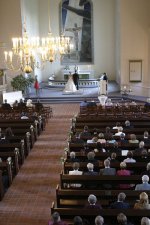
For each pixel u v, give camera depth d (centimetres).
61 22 2822
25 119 1451
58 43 1533
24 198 913
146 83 2334
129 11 2277
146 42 2300
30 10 2542
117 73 2673
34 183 1008
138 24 2288
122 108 1650
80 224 547
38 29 2830
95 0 2766
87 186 780
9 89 2356
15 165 1051
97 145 968
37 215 820
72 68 2855
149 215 591
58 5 2802
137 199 687
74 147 1019
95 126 1315
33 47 1462
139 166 851
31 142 1317
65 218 616
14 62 2306
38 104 1758
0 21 2303
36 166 1139
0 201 895
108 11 2773
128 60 2333
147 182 745
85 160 914
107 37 2811
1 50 2311
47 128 1605
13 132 1295
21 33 2311
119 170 833
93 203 627
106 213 599
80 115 1548
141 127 1308
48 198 910
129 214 595
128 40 2311
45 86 2661
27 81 2288
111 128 1266
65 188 777
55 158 1212
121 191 697
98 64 2853
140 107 1705
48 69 2880
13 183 1008
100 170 822
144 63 2323
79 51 2847
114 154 883
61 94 2358
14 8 2286
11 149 1112
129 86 2350
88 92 2403
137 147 1017
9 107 1720
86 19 2802
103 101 1853
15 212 837
